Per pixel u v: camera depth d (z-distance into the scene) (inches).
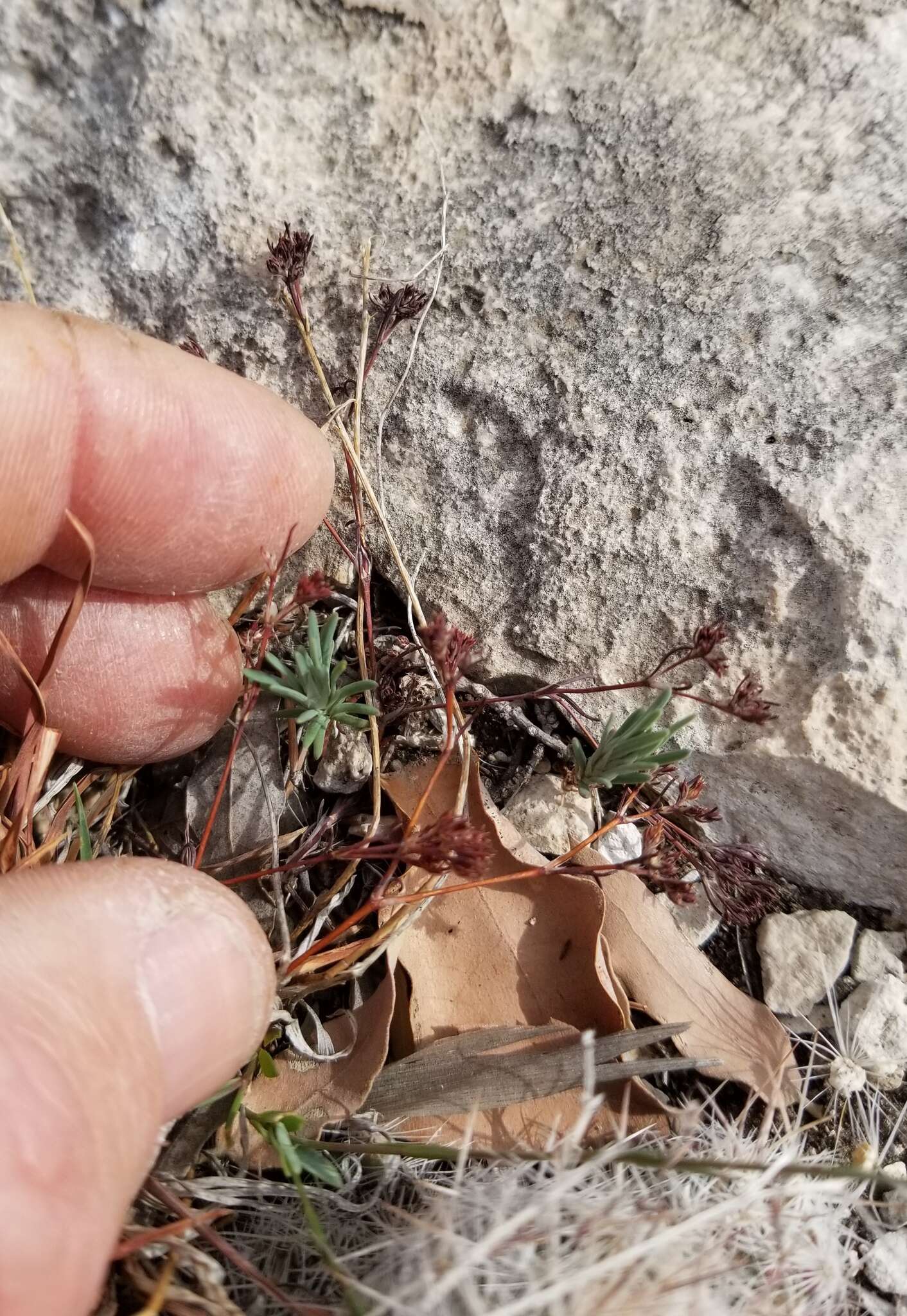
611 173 2.6
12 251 2.8
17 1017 1.9
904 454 2.7
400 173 2.7
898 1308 2.5
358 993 2.8
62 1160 1.8
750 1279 2.3
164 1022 2.0
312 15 2.5
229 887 2.9
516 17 2.5
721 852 2.7
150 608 2.9
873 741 2.8
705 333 2.7
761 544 2.8
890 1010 2.8
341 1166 2.4
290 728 3.0
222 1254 2.3
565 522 3.0
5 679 2.8
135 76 2.5
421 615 3.0
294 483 2.8
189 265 2.8
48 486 2.5
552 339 2.8
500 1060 2.5
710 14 2.4
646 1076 2.7
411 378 3.0
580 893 2.7
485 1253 2.0
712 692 3.0
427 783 3.0
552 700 3.2
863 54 2.5
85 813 2.9
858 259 2.6
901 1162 2.7
